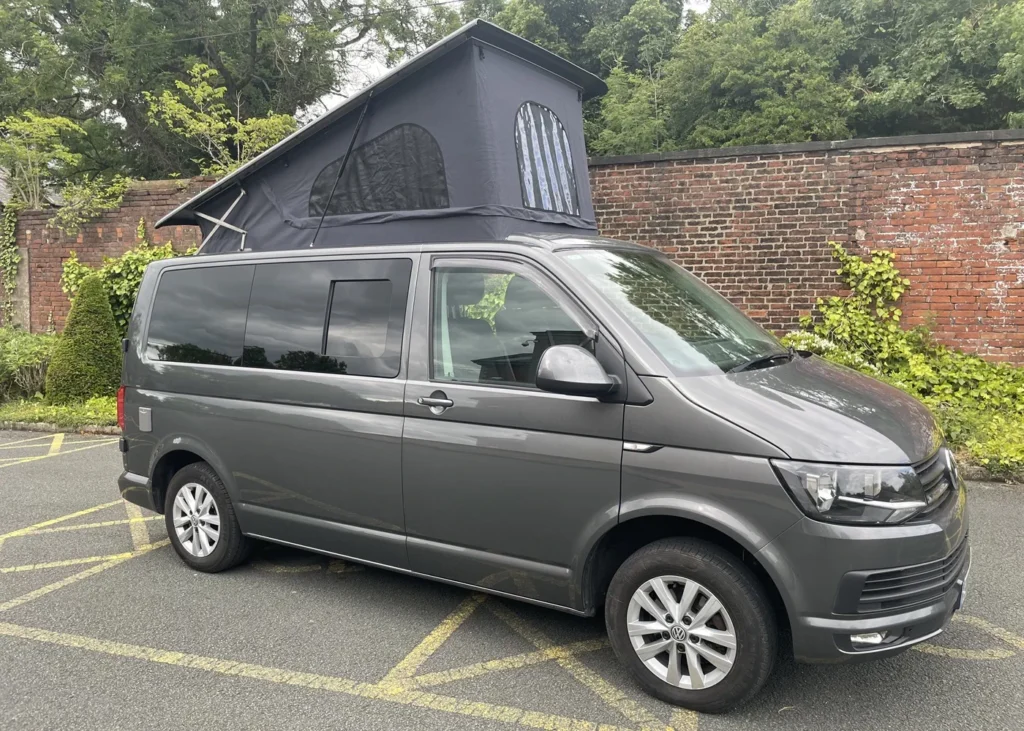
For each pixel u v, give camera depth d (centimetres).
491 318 346
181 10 2281
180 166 2312
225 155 1489
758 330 400
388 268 382
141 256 1147
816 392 312
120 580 450
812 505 267
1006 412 723
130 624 388
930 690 314
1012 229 754
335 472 385
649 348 308
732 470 279
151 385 470
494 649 357
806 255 827
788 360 364
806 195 821
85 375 1020
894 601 270
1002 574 432
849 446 272
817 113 1659
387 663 344
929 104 1580
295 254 419
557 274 334
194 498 461
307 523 401
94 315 1041
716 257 861
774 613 287
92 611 405
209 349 445
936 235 781
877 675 327
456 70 452
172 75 2208
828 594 266
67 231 1227
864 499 265
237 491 431
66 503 623
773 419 282
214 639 370
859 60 1806
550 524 320
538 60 513
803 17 1758
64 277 1227
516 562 332
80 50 2105
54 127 1379
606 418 305
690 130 1881
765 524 273
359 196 486
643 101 1897
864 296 806
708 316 368
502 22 2464
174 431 456
